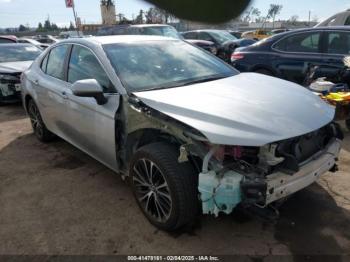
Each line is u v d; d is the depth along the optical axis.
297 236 2.63
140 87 3.02
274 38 6.60
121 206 3.16
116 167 3.21
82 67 3.58
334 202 3.04
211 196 2.27
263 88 3.01
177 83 3.17
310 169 2.52
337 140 2.88
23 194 3.47
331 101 4.29
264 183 2.18
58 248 2.62
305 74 5.83
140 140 2.96
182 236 2.69
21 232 2.84
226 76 3.49
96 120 3.22
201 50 4.00
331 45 5.80
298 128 2.40
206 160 2.28
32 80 4.58
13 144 4.98
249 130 2.29
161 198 2.71
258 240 2.61
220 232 2.71
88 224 2.91
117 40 3.62
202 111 2.45
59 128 4.21
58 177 3.82
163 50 3.65
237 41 11.98
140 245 2.62
